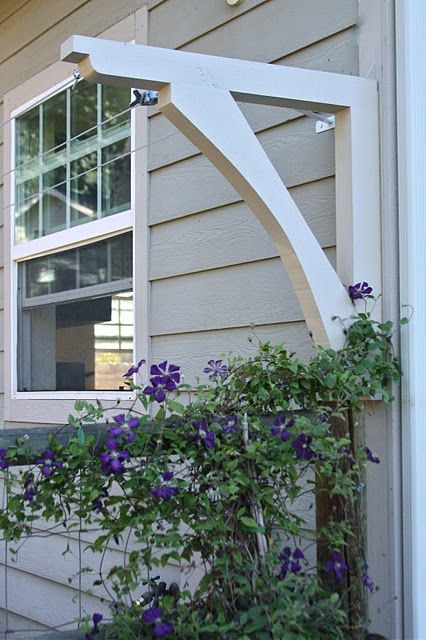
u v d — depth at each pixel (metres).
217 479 1.95
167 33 3.31
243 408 2.14
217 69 2.20
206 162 3.12
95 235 3.65
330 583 2.18
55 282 3.92
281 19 2.82
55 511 2.06
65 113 3.95
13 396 4.09
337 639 1.87
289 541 2.40
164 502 1.97
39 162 4.11
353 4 2.55
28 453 2.02
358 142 2.38
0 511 2.07
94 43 2.05
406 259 2.33
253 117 2.90
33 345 4.04
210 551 1.97
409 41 2.37
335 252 2.60
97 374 3.60
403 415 2.30
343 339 2.30
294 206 2.26
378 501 2.33
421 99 2.38
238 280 2.96
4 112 4.38
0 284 4.32
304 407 2.22
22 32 4.24
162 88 2.17
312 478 2.52
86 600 3.51
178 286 3.21
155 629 1.86
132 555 2.00
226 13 3.04
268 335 2.83
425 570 2.28
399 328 2.32
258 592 1.87
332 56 2.62
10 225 4.23
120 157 3.45
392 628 2.27
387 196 2.38
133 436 1.96
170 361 3.23
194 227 3.16
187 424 2.02
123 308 3.50
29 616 3.87
